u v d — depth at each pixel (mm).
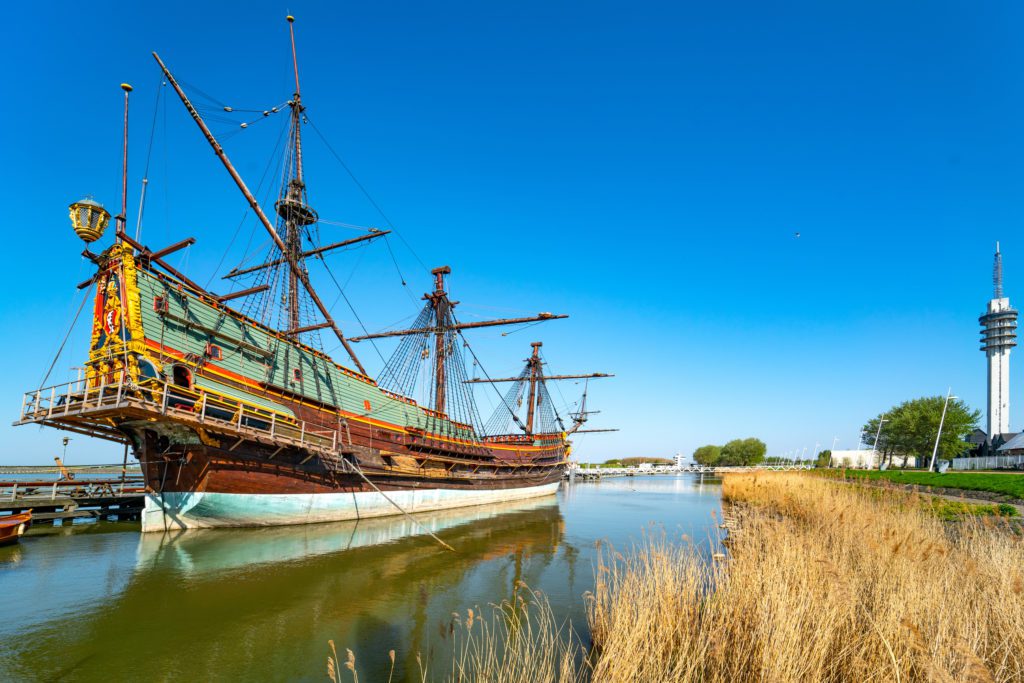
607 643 10336
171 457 26844
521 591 17938
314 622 14602
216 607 15586
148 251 25203
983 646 9172
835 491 34781
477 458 49125
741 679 8992
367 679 11102
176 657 12172
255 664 11898
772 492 42781
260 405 28781
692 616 11344
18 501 28812
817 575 12000
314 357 33094
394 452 37562
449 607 16109
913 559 13102
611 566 21438
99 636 13211
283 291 38812
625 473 129750
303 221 40375
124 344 23688
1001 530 19891
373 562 21812
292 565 20797
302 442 29062
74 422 26078
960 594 10922
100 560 20891
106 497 33562
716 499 56531
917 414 98625
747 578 12133
